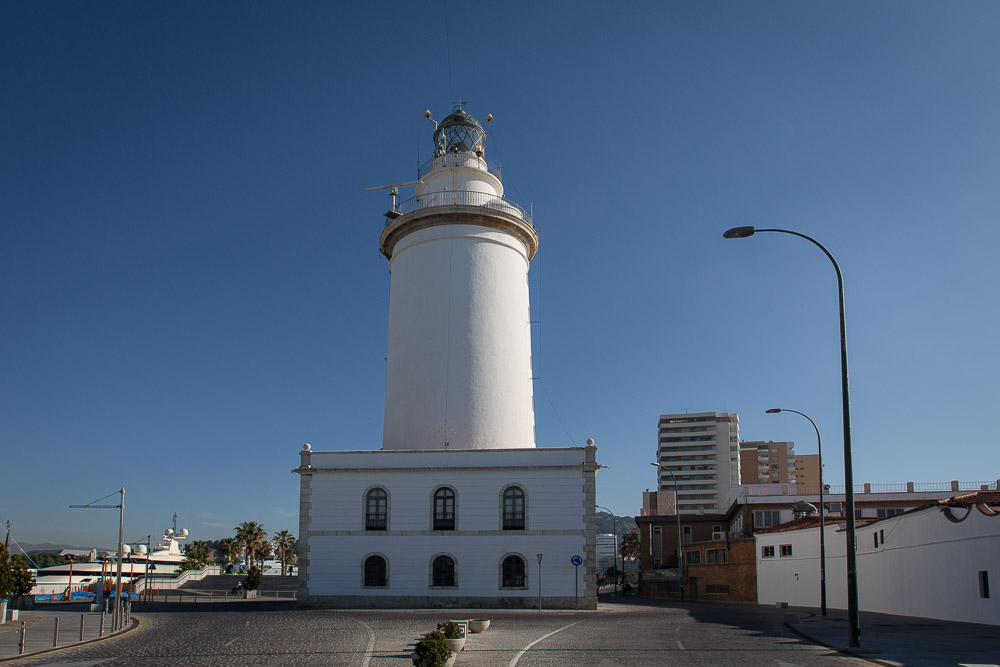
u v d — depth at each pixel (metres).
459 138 48.56
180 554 96.50
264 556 107.75
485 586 38.84
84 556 91.75
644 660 19.27
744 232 23.34
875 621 32.78
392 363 45.25
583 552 38.78
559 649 21.52
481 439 42.44
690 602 59.78
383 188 47.88
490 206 45.72
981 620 30.41
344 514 40.12
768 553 55.50
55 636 24.31
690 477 161.38
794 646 22.42
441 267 44.56
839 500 71.12
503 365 44.00
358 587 39.38
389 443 44.06
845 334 22.48
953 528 32.69
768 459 182.88
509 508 39.53
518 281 46.16
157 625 31.67
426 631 26.42
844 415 22.12
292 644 23.17
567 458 39.75
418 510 39.84
